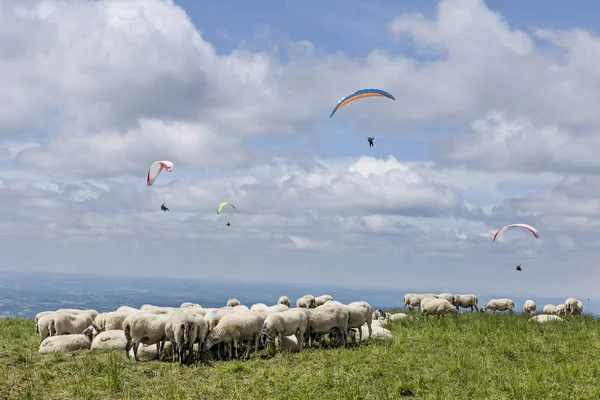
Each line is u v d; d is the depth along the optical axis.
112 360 18.38
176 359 19.31
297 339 20.83
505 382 16.11
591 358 19.00
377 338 22.02
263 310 24.03
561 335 22.70
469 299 37.47
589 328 24.77
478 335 22.41
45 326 22.27
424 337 22.12
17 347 21.05
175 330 18.52
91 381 16.48
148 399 15.26
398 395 15.30
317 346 21.44
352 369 17.45
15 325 27.97
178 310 23.19
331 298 35.47
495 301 41.12
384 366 17.81
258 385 16.25
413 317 28.64
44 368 17.78
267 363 18.69
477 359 18.47
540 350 20.08
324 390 15.76
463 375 16.78
